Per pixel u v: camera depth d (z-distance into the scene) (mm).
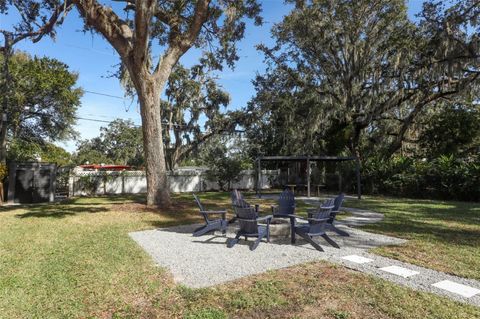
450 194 15086
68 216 9797
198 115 25062
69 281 4137
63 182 19875
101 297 3641
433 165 16047
